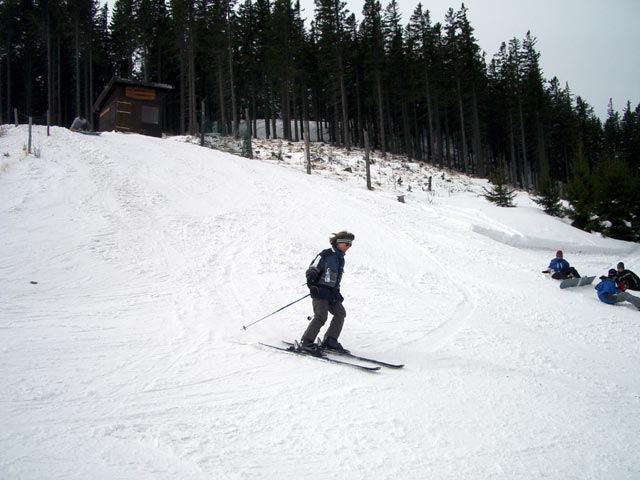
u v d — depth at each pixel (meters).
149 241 10.23
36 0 39.69
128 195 13.05
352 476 3.30
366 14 42.25
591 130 59.97
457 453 3.75
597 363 6.76
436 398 4.80
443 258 13.45
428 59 43.38
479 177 41.66
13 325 5.74
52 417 3.73
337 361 5.58
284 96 42.59
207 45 39.88
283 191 17.20
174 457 3.32
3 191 11.47
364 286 9.79
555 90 58.28
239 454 3.45
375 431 3.98
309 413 4.21
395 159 38.16
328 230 13.86
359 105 45.81
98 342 5.51
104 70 49.03
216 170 18.47
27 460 3.10
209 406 4.19
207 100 50.38
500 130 52.66
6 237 8.96
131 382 4.54
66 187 12.62
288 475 3.25
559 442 4.11
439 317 8.23
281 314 7.45
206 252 10.27
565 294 11.87
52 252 8.66
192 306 7.33
